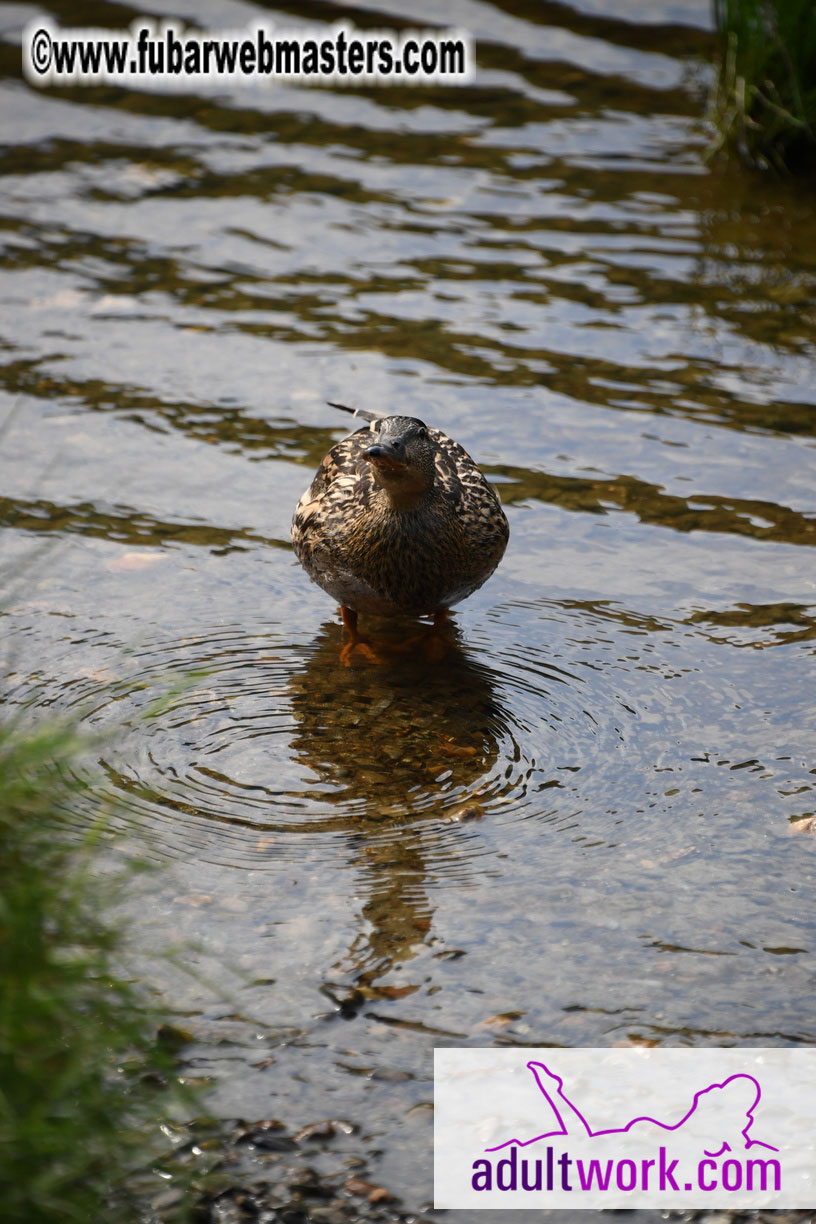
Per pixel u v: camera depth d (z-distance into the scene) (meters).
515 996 7.96
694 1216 6.72
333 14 28.05
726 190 20.97
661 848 9.21
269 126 23.70
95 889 7.56
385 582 11.16
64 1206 6.09
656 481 13.95
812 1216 6.73
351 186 21.36
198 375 16.14
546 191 21.03
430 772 10.01
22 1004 6.02
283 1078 7.40
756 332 16.97
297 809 9.58
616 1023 7.78
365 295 18.09
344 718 10.62
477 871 8.98
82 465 14.25
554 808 9.62
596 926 8.49
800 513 13.33
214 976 8.05
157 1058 6.68
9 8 28.78
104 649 11.32
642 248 19.22
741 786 9.84
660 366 16.22
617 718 10.64
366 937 8.40
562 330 17.11
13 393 15.59
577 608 12.06
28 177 21.73
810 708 10.68
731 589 12.23
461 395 15.62
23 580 12.21
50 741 6.87
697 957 8.23
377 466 10.43
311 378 16.06
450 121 23.61
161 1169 6.80
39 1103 6.03
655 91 24.38
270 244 19.59
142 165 22.22
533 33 26.95
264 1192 6.75
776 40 20.97
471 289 18.20
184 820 9.41
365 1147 7.03
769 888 8.80
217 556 12.83
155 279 18.58
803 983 8.02
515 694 10.95
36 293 18.09
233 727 10.46
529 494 13.77
